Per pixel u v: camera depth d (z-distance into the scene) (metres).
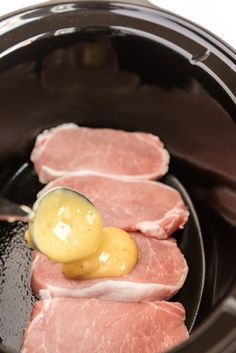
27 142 0.58
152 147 0.58
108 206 0.54
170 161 0.58
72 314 0.47
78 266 0.48
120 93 0.57
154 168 0.57
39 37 0.53
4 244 0.53
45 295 0.49
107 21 0.53
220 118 0.51
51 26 0.53
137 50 0.54
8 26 0.53
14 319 0.49
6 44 0.52
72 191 0.47
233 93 0.50
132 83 0.56
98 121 0.59
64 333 0.46
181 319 0.48
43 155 0.57
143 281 0.49
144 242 0.52
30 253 0.53
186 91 0.53
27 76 0.54
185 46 0.52
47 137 0.58
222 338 0.37
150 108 0.57
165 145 0.58
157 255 0.51
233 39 0.62
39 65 0.54
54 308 0.47
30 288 0.51
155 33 0.53
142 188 0.55
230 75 0.51
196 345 0.37
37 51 0.53
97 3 0.54
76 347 0.45
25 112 0.56
